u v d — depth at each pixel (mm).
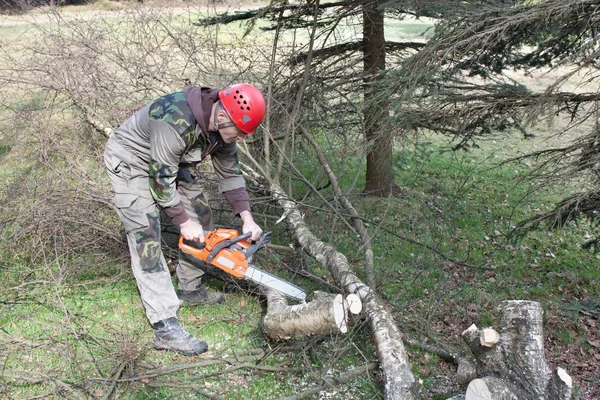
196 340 3648
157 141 3129
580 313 4496
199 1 6809
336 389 3240
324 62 6457
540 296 4770
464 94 4633
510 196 7090
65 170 5043
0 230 4719
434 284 4754
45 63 5605
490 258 5422
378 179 6496
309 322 3268
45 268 4340
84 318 4004
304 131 5617
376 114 5109
